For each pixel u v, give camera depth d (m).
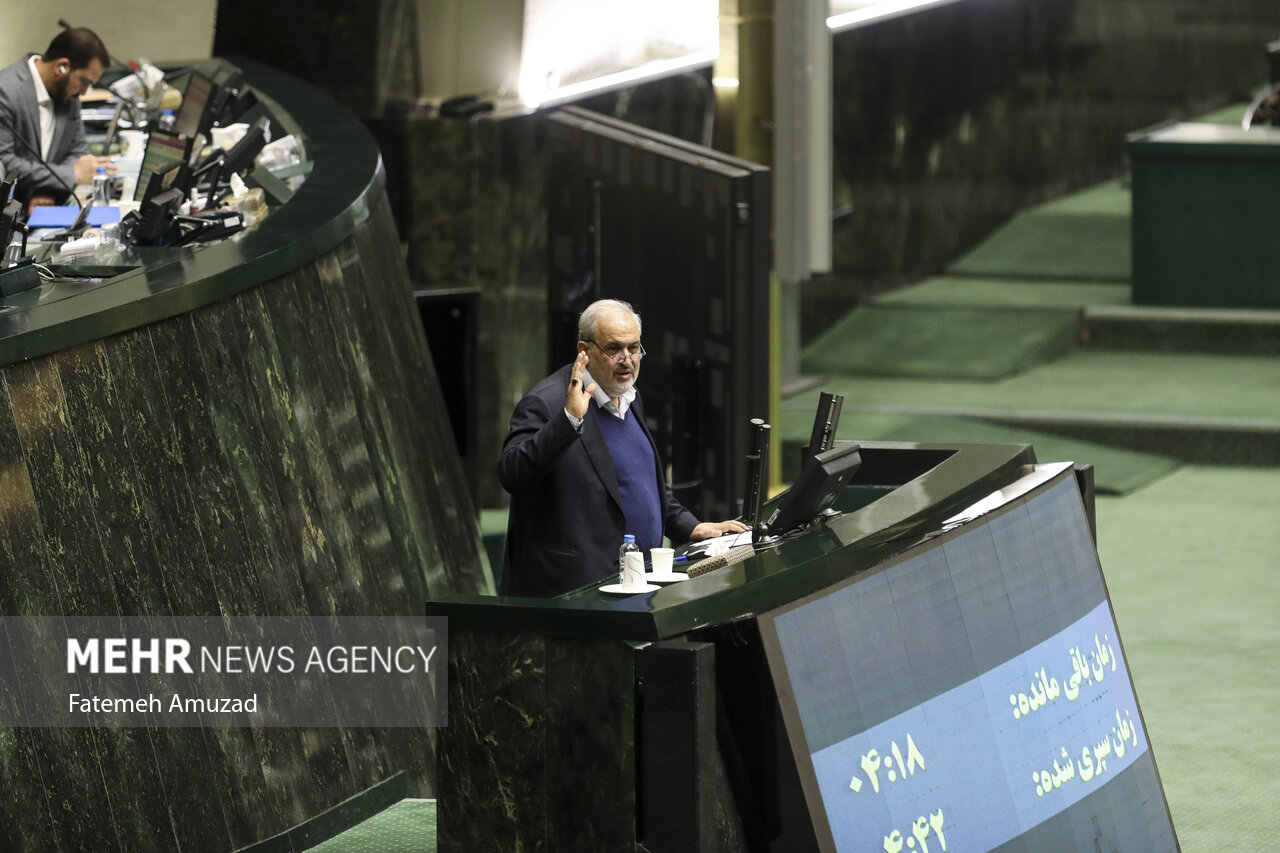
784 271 29.52
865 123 45.31
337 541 17.61
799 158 29.11
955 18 48.34
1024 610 14.22
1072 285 46.91
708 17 37.62
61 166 25.30
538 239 31.72
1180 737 21.78
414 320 23.44
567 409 16.61
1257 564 30.05
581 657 11.54
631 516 17.44
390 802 17.22
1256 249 42.72
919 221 47.97
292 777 16.02
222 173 23.02
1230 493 35.06
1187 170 43.03
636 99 35.12
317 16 31.33
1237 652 25.28
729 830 11.86
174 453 15.41
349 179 22.22
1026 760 13.67
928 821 12.57
